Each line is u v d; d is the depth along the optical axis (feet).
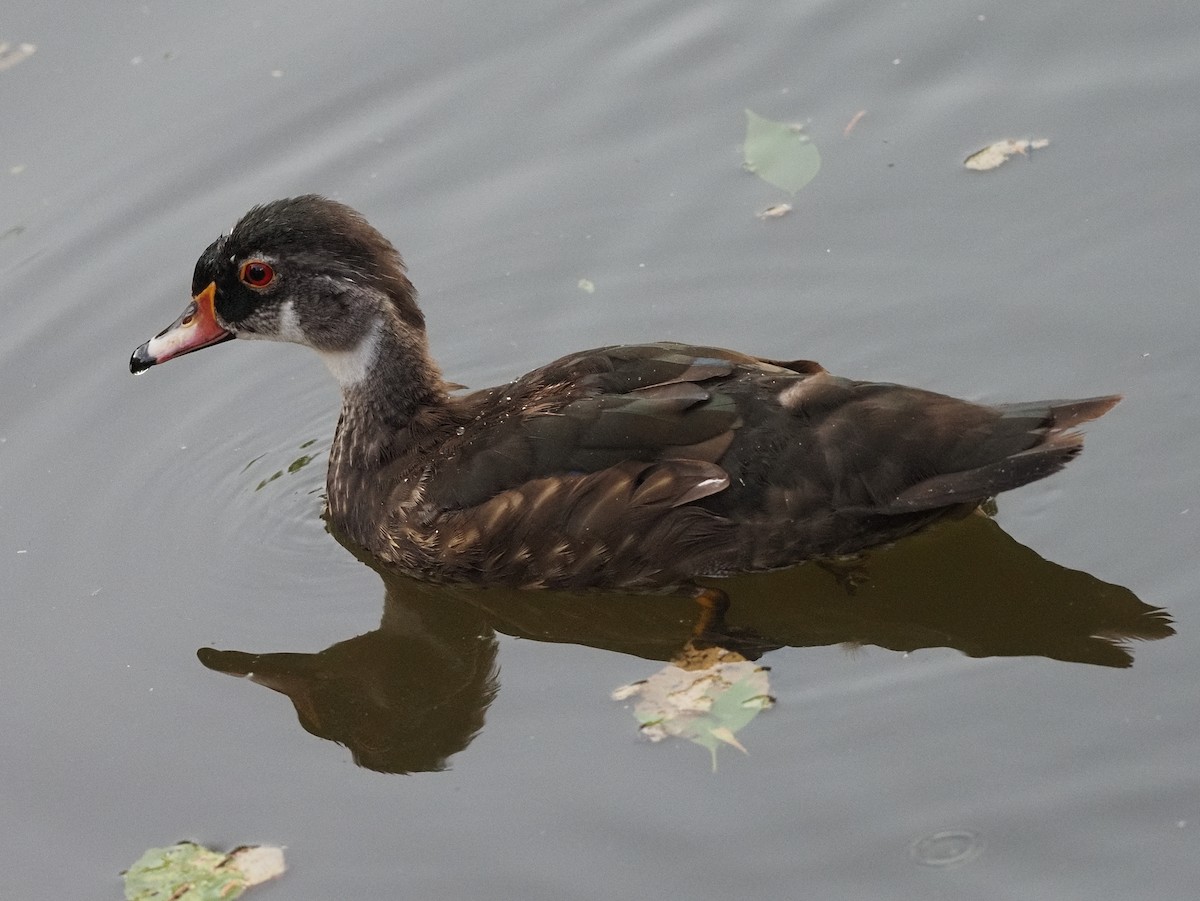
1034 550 32.42
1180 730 27.76
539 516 31.89
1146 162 41.01
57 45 47.47
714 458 30.83
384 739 31.04
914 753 28.19
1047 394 35.86
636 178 43.62
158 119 45.34
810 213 41.86
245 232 34.88
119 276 42.09
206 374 40.83
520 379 34.50
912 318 38.65
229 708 31.91
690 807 27.76
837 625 32.32
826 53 46.19
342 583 34.96
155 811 29.53
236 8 48.39
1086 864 25.81
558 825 27.91
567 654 32.32
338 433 35.86
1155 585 31.04
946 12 46.55
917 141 43.27
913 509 30.27
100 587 34.94
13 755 30.96
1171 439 33.88
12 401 39.47
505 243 42.50
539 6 48.24
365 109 45.68
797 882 26.22
